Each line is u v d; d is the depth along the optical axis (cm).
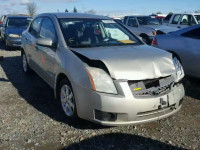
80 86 353
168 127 385
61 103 416
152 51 412
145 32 1152
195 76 567
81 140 345
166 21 1412
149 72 351
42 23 546
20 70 724
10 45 1091
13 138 347
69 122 395
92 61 363
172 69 382
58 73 414
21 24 1212
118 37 476
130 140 347
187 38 579
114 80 337
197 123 399
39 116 416
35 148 324
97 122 344
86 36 446
